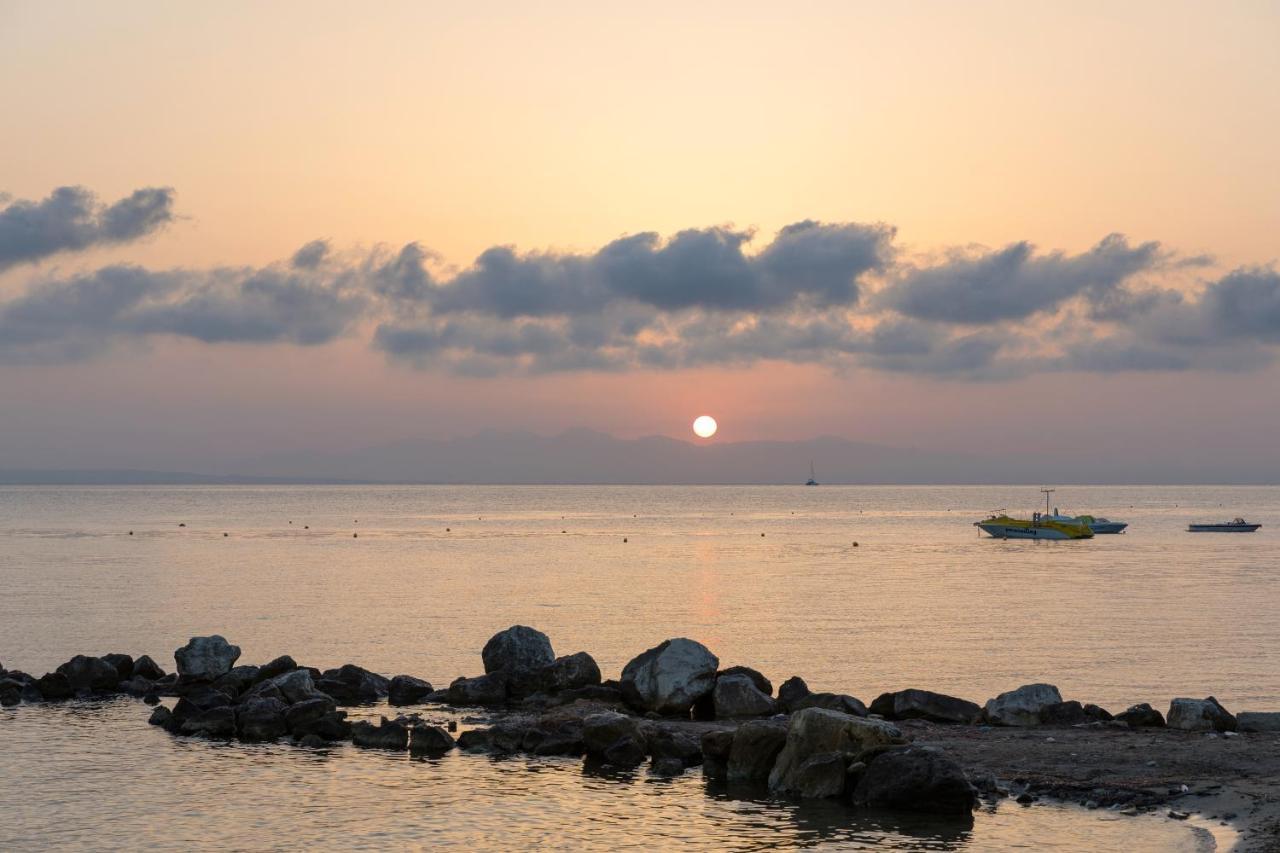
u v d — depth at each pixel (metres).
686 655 45.47
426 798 34.59
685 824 31.80
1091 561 156.25
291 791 35.44
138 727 44.66
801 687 45.12
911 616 89.00
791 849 29.58
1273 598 104.25
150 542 184.88
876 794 32.84
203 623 81.25
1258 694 56.47
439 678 59.25
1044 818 31.05
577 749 40.22
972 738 38.69
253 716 42.88
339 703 48.84
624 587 112.94
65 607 90.31
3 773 37.59
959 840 29.77
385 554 161.25
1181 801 31.58
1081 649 71.12
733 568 140.38
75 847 30.42
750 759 36.22
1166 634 78.56
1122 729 39.50
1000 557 164.38
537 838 30.88
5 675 53.59
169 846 30.47
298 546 178.38
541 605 95.19
